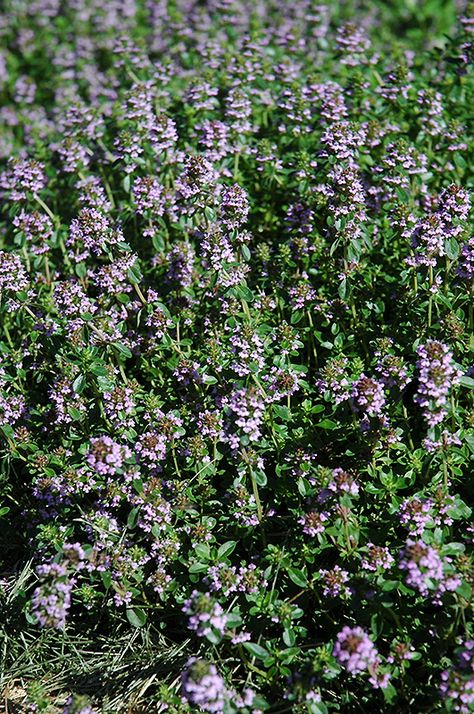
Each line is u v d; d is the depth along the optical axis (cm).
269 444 85
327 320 91
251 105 103
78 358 86
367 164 98
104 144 104
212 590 82
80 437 87
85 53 136
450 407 84
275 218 99
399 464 86
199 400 88
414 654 79
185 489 85
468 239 87
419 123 100
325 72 110
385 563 81
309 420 86
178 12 132
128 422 85
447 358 81
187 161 90
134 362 93
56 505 86
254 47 107
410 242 88
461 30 107
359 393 82
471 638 79
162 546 83
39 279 95
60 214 103
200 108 101
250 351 84
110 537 84
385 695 79
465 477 86
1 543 90
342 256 91
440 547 80
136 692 83
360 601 80
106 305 89
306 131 99
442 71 107
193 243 95
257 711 78
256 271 94
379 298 93
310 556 83
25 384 93
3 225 103
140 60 113
